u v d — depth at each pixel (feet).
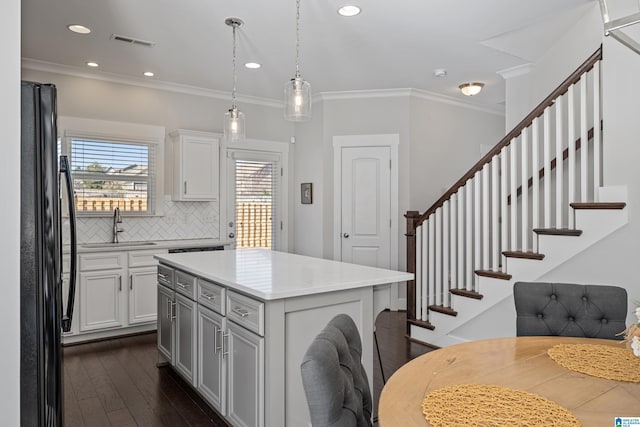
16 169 4.57
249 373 6.88
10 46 4.45
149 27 11.11
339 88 17.13
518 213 12.88
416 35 11.71
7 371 4.55
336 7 10.02
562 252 9.48
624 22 4.21
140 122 15.58
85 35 11.59
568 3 9.94
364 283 7.18
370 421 4.39
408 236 13.32
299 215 19.10
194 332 8.81
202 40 11.98
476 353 5.18
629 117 8.69
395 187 17.51
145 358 11.64
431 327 12.45
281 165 18.95
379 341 13.06
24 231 5.34
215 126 17.29
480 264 11.78
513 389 4.07
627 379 4.30
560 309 6.34
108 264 13.24
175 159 15.85
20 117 4.99
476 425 3.34
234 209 17.69
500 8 10.14
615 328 6.11
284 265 9.05
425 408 3.66
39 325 5.40
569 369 4.59
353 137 17.78
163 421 8.17
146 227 15.64
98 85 14.78
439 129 18.43
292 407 6.72
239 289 6.89
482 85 16.40
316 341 3.64
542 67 13.20
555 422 3.38
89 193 14.52
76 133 14.19
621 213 8.68
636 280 8.50
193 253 11.26
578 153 11.34
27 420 5.34
